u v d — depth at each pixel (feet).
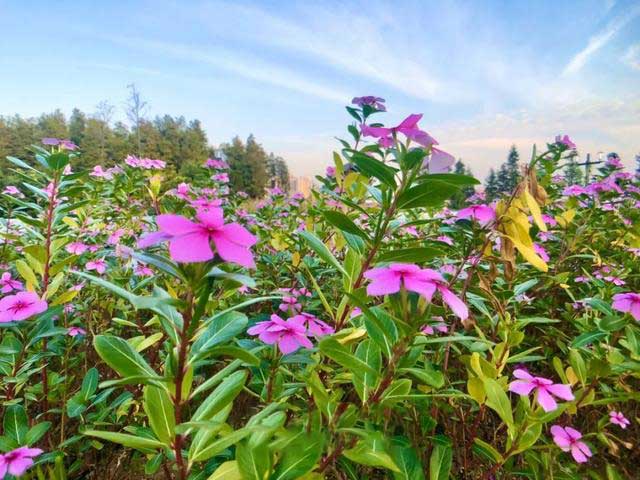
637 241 11.18
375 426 4.71
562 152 11.74
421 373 3.83
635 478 7.41
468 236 6.78
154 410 3.57
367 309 3.67
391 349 4.05
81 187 7.68
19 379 6.10
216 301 6.73
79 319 8.90
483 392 5.27
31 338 6.15
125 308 9.71
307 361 4.91
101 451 7.50
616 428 7.96
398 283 3.62
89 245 11.21
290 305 6.61
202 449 3.40
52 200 7.67
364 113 9.27
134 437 3.41
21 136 141.90
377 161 4.68
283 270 12.17
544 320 6.03
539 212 5.29
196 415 3.43
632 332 5.43
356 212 10.16
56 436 7.30
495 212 5.97
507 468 5.64
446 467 4.36
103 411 6.33
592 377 5.81
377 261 5.25
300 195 19.72
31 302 5.74
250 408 8.53
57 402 7.48
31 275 6.62
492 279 6.45
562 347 7.77
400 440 4.68
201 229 2.97
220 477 3.51
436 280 3.67
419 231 13.12
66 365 7.93
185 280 3.00
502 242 5.93
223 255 2.80
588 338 5.72
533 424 4.64
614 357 5.66
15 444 4.95
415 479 3.91
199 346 3.61
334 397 4.75
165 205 11.93
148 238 2.92
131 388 7.34
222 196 19.04
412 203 4.98
